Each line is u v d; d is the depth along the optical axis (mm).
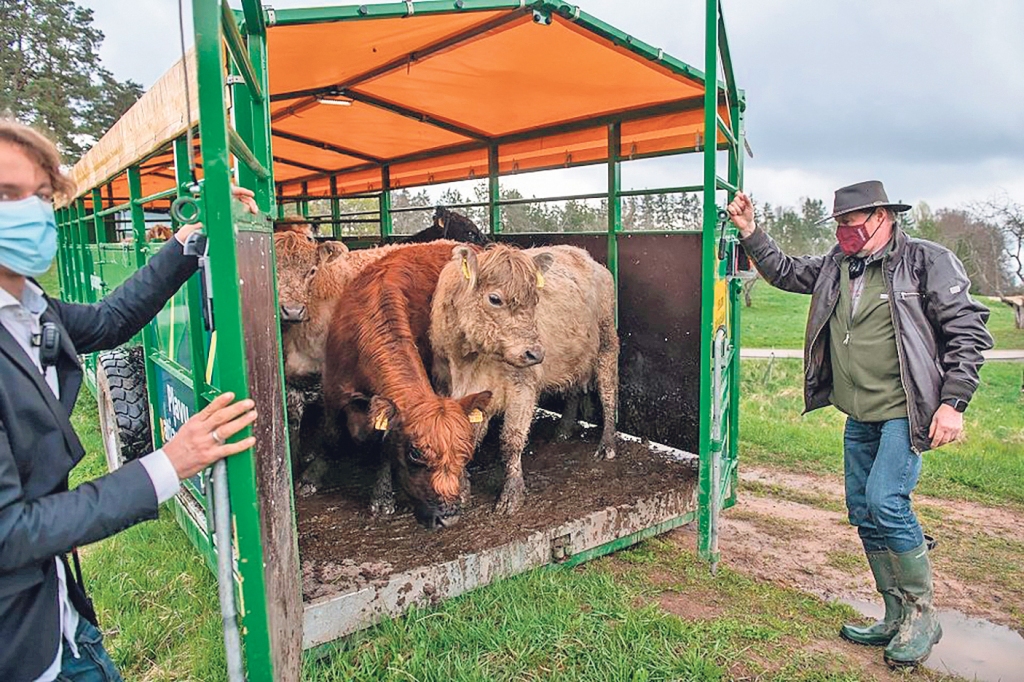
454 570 3420
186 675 2961
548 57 4398
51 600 1541
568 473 4832
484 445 5551
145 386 4820
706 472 3959
